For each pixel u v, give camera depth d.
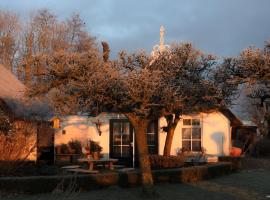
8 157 14.91
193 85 11.85
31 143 18.73
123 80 11.03
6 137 15.41
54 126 22.20
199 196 12.79
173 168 16.73
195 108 12.62
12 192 12.54
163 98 11.36
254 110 32.53
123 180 14.17
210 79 12.05
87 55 11.30
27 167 16.62
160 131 22.12
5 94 19.92
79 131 23.14
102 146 22.56
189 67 12.06
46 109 21.33
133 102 11.38
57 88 11.55
